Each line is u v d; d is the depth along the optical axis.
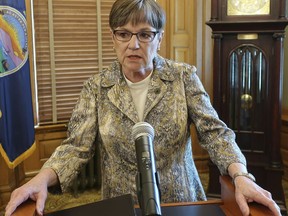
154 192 0.69
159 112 1.13
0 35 2.28
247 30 2.41
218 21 2.41
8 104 2.34
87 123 1.15
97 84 1.18
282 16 2.32
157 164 1.13
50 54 2.93
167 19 3.17
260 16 2.36
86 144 1.14
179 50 3.21
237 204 0.90
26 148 2.49
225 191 0.99
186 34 3.19
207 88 3.24
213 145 1.10
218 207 0.98
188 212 0.94
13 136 2.39
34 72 2.92
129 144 1.12
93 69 3.08
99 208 0.89
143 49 1.04
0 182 2.68
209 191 2.62
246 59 2.47
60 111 3.04
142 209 0.68
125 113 1.13
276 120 2.46
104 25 3.04
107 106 1.15
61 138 3.08
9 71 2.34
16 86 2.40
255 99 2.51
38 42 2.89
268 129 2.51
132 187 1.13
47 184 1.00
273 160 2.49
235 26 2.40
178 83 1.17
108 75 1.18
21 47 2.42
